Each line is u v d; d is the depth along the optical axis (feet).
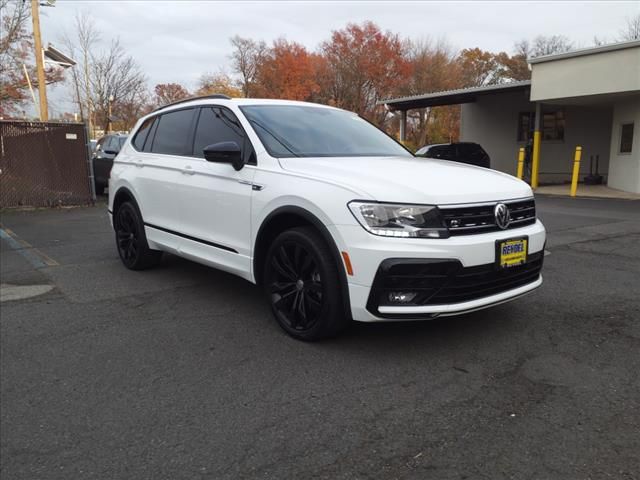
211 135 16.02
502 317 14.25
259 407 9.84
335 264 11.66
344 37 143.84
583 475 7.65
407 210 10.78
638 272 19.02
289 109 16.19
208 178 15.25
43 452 8.60
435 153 62.28
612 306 15.12
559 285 17.34
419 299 10.83
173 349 12.63
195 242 16.02
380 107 144.46
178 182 16.53
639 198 46.65
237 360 11.91
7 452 8.61
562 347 12.23
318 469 7.97
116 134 50.42
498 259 11.39
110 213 21.22
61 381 11.09
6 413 9.86
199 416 9.59
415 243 10.66
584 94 51.24
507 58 168.14
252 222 13.57
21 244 26.12
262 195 13.17
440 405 9.72
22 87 68.23
